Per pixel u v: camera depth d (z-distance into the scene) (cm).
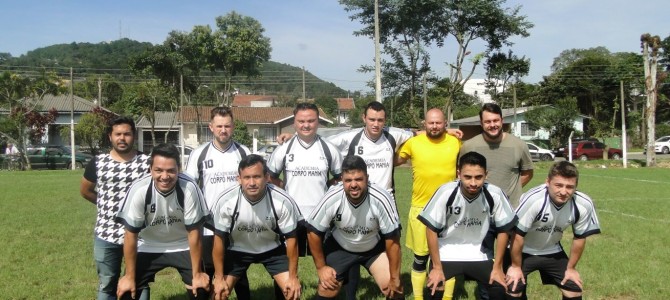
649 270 724
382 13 3062
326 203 479
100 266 500
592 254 818
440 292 489
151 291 642
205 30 3625
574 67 5512
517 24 3111
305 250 564
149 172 503
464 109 4903
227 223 486
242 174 465
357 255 509
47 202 1455
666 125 5322
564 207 474
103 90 5928
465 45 3200
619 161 3081
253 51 3684
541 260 498
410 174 2375
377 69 2053
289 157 568
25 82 3100
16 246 883
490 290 480
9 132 3027
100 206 499
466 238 491
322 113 5316
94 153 3422
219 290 486
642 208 1330
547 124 4031
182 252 495
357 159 461
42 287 655
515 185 582
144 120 4722
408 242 615
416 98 3309
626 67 5162
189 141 4822
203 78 4372
